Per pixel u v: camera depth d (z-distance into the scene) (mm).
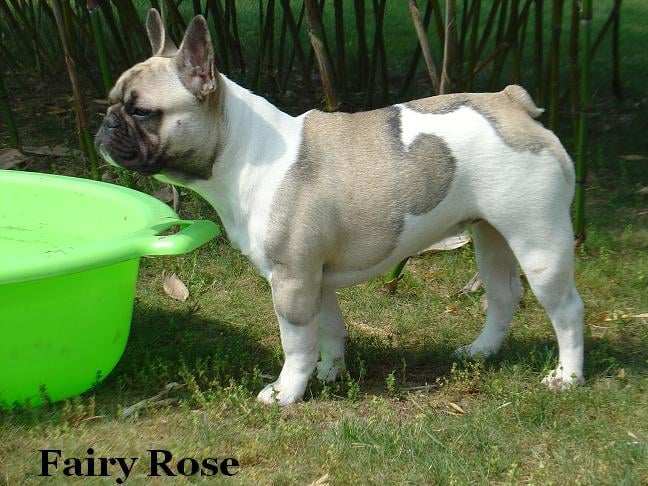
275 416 3160
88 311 3164
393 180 3148
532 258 3234
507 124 3176
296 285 3168
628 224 5062
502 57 5703
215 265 4719
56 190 3826
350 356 3723
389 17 9312
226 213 3279
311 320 3246
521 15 5691
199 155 3117
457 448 2979
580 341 3373
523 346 3785
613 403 3227
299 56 6562
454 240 4812
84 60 6809
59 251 2953
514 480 2779
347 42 8172
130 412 3215
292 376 3312
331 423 3189
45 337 3090
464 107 3229
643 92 7191
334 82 6676
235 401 3258
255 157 3141
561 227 3219
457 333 3984
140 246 3080
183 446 2975
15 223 3902
